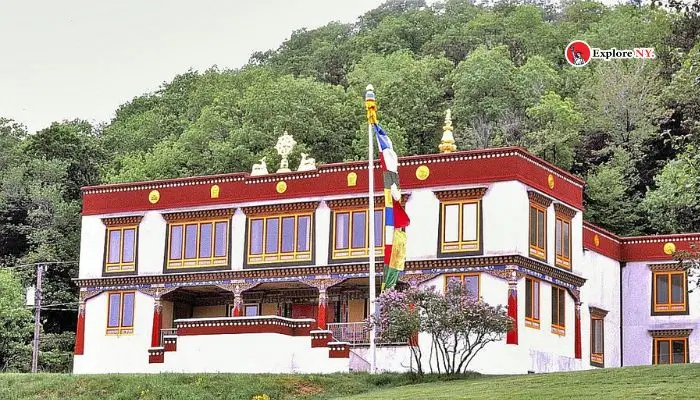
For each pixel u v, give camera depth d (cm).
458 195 5594
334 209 5909
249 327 5178
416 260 5609
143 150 10944
